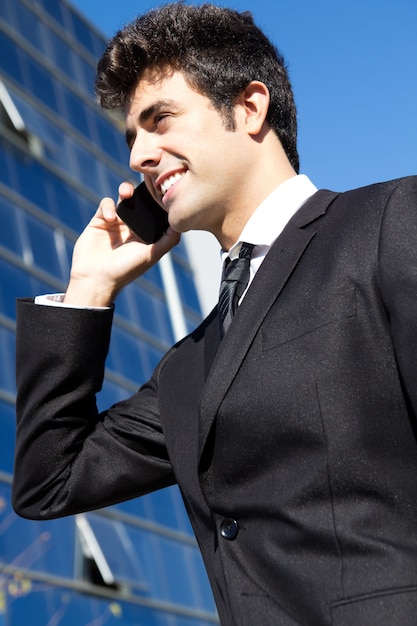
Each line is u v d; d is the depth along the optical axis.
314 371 1.71
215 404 1.78
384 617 1.53
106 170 20.66
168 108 2.13
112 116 2.27
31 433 2.33
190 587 15.38
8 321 14.73
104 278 2.49
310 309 1.77
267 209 2.08
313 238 1.90
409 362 1.61
